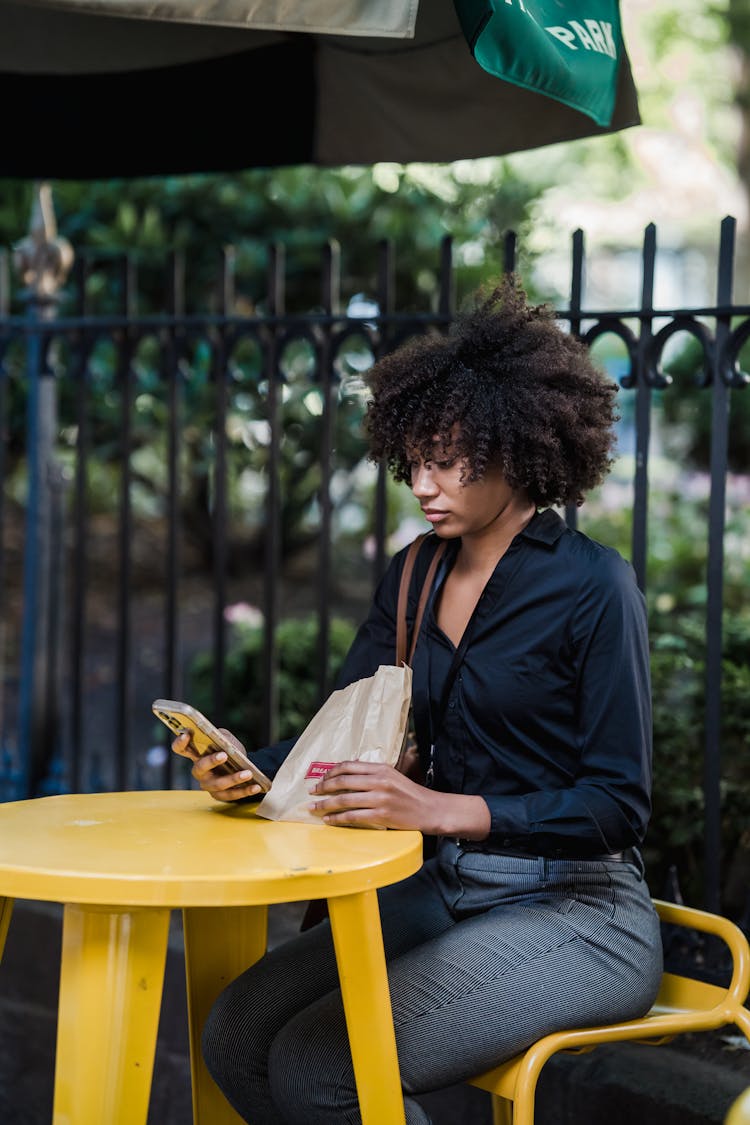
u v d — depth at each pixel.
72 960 1.86
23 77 3.81
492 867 2.20
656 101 13.50
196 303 6.63
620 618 2.13
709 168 14.29
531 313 2.29
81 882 1.73
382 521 3.34
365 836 2.00
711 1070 2.64
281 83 3.55
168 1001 3.23
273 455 3.63
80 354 4.01
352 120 3.49
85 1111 1.83
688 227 15.41
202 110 3.67
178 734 2.13
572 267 3.06
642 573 2.99
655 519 6.61
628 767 2.11
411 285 6.62
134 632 8.31
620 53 2.69
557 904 2.14
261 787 2.18
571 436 2.24
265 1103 2.17
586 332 3.05
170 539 3.83
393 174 6.81
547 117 3.11
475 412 2.15
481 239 6.81
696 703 3.55
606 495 7.02
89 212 6.55
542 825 2.08
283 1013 2.18
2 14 3.60
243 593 8.91
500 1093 2.04
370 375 2.39
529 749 2.19
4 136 3.86
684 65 13.34
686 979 2.28
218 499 3.72
